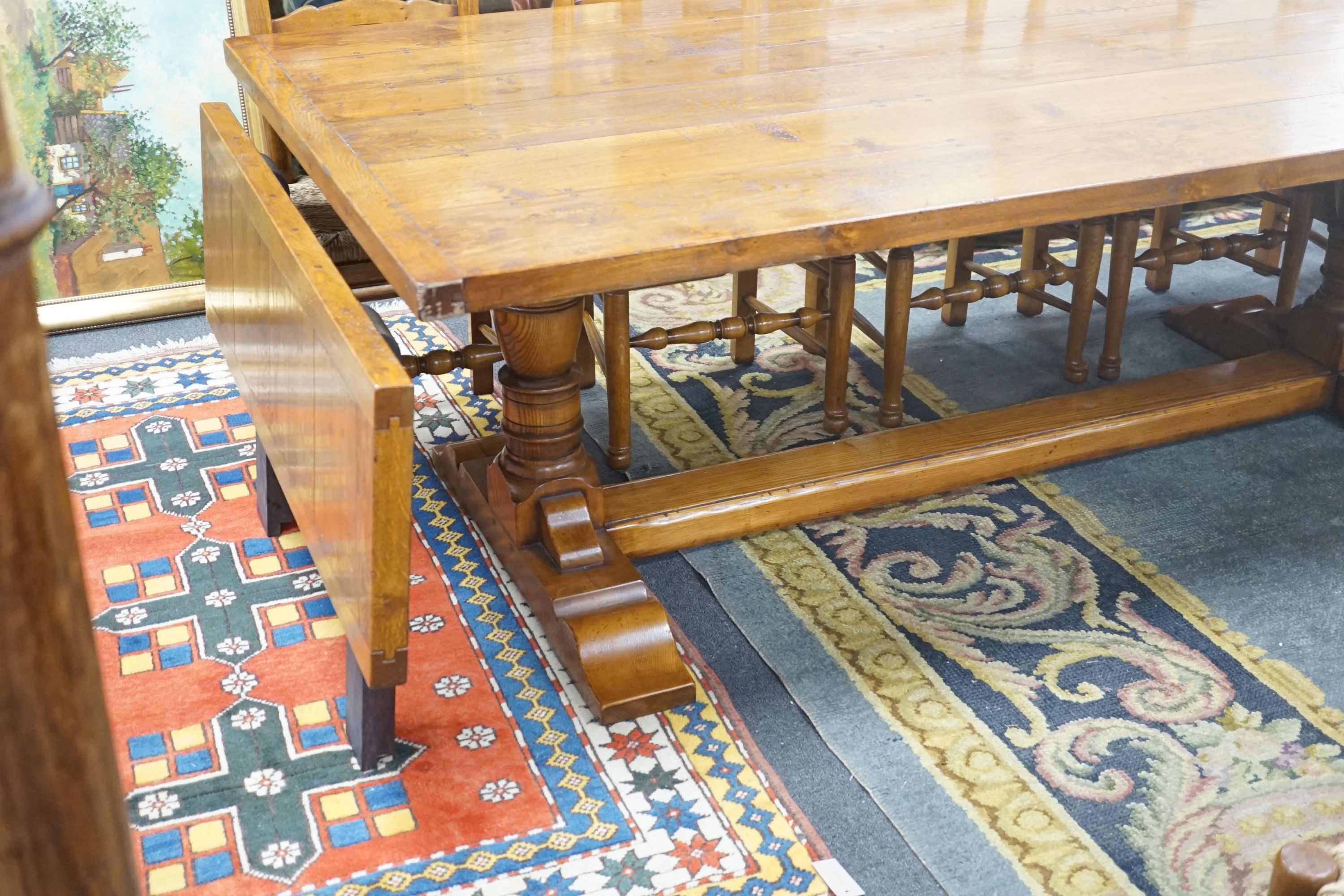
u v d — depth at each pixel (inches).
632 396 132.8
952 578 102.3
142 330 148.6
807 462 110.0
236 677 89.7
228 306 100.3
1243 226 176.1
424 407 129.7
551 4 148.2
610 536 95.7
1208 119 89.4
